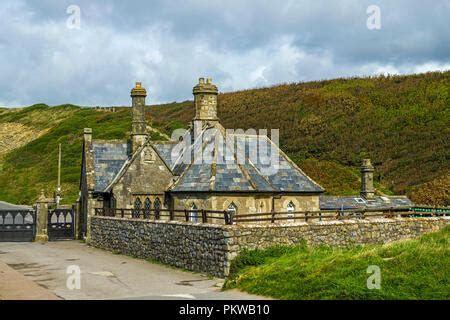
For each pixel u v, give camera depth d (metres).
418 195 57.25
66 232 44.75
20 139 121.44
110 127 100.19
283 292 18.08
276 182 34.38
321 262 20.09
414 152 70.81
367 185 41.81
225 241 22.56
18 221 56.78
